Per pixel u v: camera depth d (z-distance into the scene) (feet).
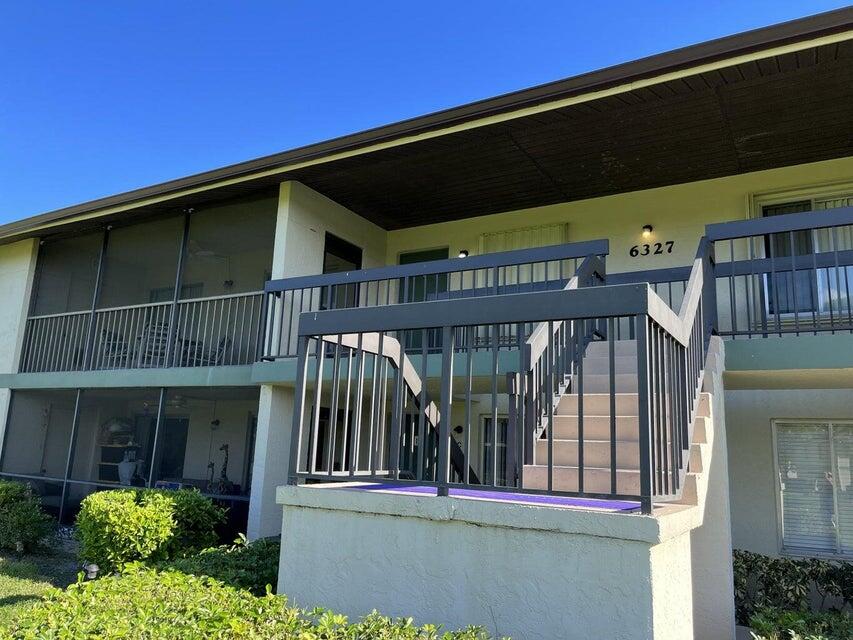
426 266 20.77
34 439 33.68
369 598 9.80
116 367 30.04
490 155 21.68
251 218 27.32
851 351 14.71
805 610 15.74
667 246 23.52
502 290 23.24
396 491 10.75
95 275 35.19
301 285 22.81
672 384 10.04
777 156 21.33
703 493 10.95
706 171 22.63
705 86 16.79
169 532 20.29
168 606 8.61
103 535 19.49
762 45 14.88
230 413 30.17
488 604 8.79
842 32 14.16
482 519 9.00
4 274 35.14
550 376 9.25
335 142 21.54
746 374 16.35
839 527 18.89
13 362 33.06
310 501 10.69
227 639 7.49
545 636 8.30
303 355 11.61
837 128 19.36
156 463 26.45
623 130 19.63
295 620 8.21
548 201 25.98
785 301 20.99
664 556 8.29
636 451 12.34
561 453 12.92
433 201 26.35
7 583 20.20
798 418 19.81
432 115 19.45
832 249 20.74
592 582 8.13
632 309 8.53
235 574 13.23
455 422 25.55
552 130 19.71
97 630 7.44
